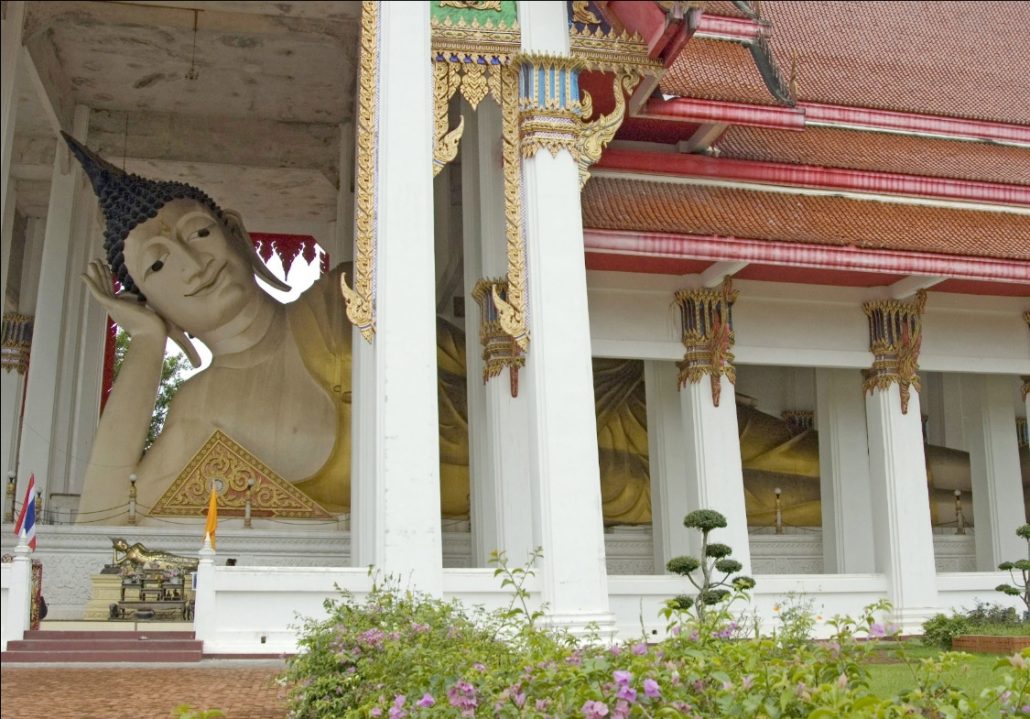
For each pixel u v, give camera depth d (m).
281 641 12.05
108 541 16.45
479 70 14.31
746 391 23.84
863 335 18.67
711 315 17.45
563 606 12.60
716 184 18.11
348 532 17.17
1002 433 20.91
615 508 19.52
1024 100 22.31
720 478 16.83
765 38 17.39
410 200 13.02
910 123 20.75
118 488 17.45
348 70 21.39
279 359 18.97
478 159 17.70
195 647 11.91
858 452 19.52
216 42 20.23
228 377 18.47
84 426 21.81
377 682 7.54
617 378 20.83
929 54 23.11
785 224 17.38
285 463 17.98
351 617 9.31
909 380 18.28
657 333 17.50
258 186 24.27
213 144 23.19
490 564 15.06
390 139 13.16
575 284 13.77
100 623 13.75
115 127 22.72
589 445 13.23
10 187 21.77
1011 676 5.50
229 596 12.12
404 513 12.10
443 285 21.14
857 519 19.31
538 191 13.99
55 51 20.44
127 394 18.08
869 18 23.67
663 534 18.09
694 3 13.86
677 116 16.58
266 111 23.16
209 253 18.75
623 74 14.80
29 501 13.16
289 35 19.84
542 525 12.90
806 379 24.06
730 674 5.57
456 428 19.02
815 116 20.11
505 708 5.64
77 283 21.27
